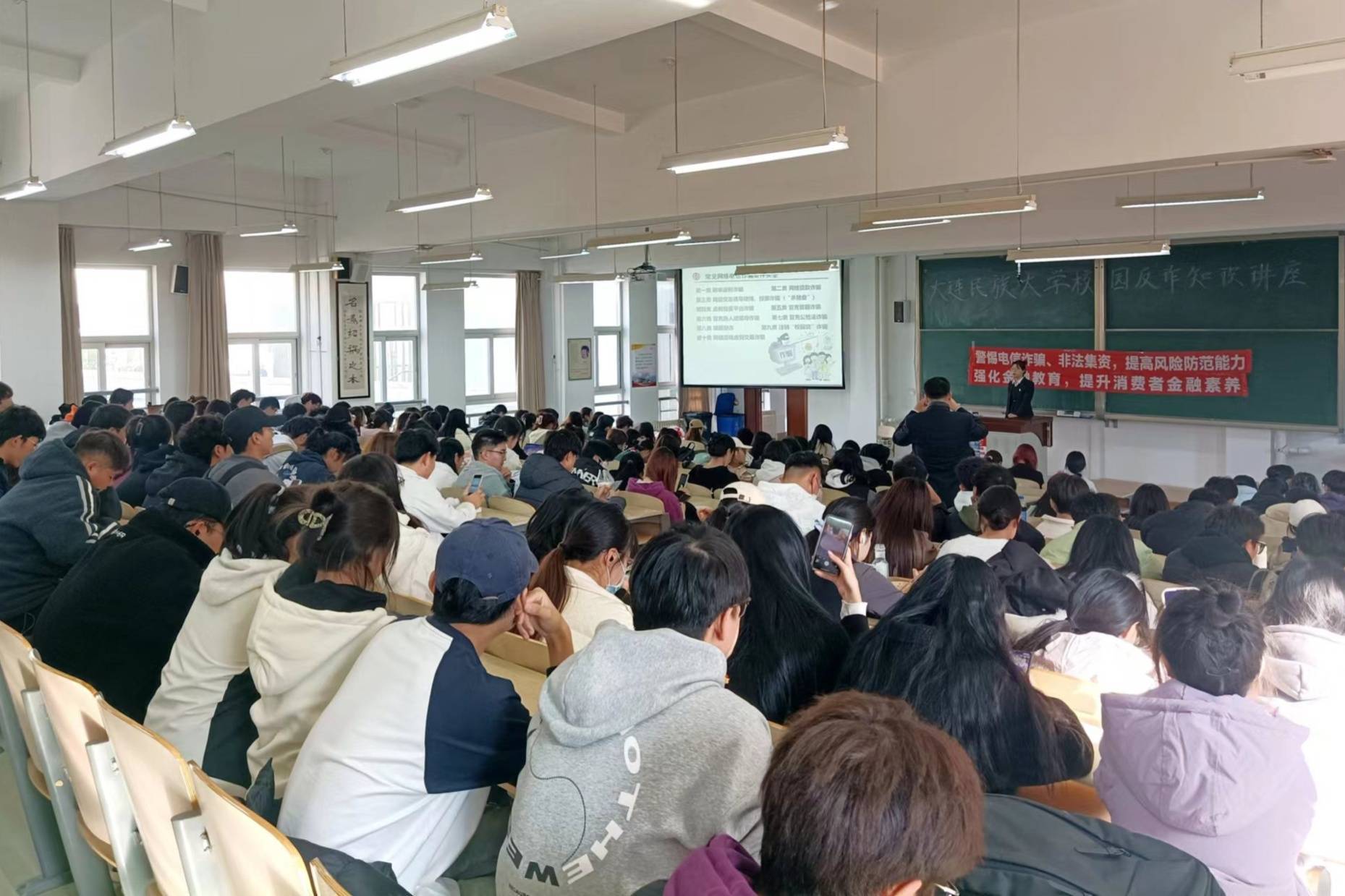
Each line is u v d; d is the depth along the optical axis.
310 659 1.85
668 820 1.35
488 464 6.00
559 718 1.42
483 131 9.70
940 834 0.87
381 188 11.83
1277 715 1.72
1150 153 5.82
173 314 11.60
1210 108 5.58
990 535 3.70
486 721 1.63
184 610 2.51
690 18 6.04
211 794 1.43
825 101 6.80
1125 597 2.59
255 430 4.76
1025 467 7.89
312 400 9.59
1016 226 10.20
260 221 12.05
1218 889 1.30
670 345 17.31
